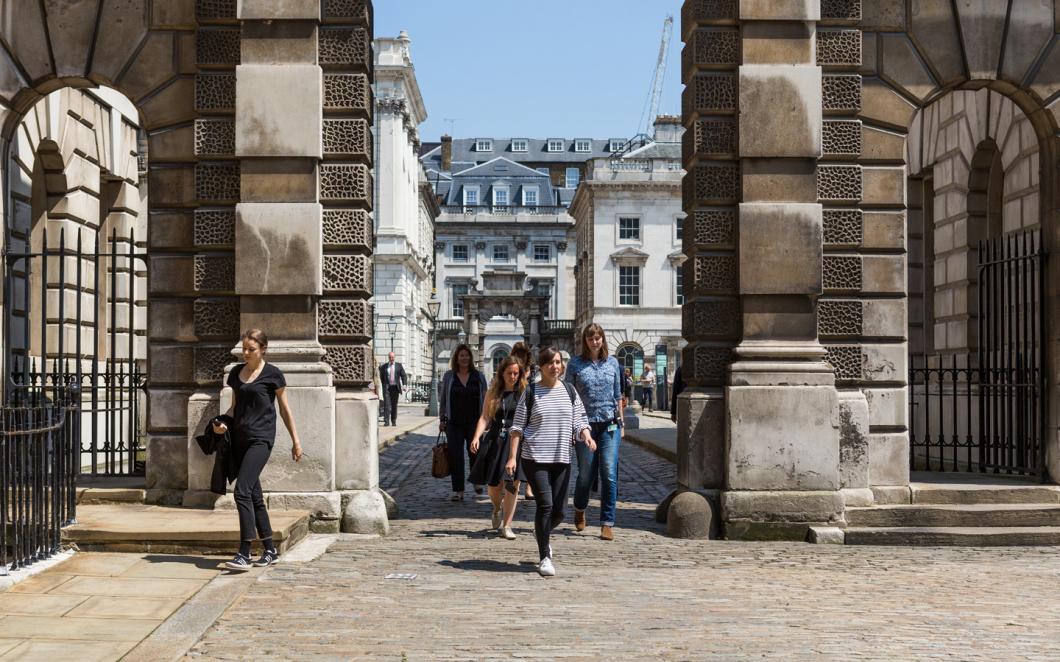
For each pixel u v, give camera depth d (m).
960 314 15.12
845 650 6.16
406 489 14.85
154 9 11.00
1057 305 11.24
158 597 7.39
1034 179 12.99
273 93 10.71
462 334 53.16
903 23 11.15
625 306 65.81
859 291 11.04
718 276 10.99
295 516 9.98
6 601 7.24
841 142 11.00
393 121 58.53
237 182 10.89
